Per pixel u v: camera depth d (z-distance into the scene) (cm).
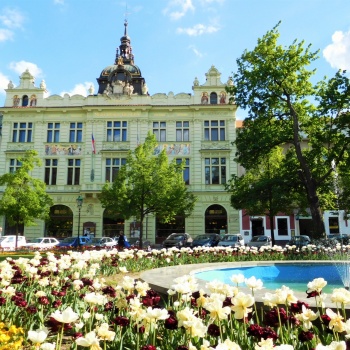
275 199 2530
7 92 4106
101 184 3831
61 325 335
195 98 4056
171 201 2916
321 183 2417
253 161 2559
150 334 394
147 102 4056
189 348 291
